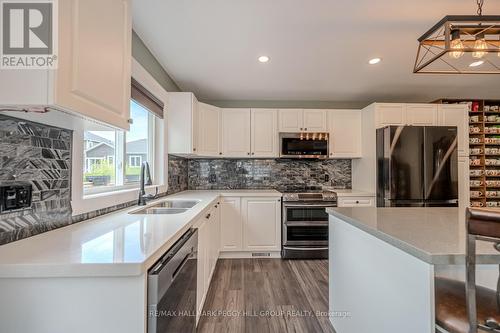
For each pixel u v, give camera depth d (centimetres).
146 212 208
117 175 215
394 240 112
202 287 204
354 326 154
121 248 101
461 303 106
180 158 366
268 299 230
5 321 87
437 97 405
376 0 177
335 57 264
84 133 164
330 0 176
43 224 124
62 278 87
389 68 293
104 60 112
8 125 106
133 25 205
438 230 126
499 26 154
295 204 341
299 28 211
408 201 314
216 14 191
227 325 192
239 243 341
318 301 228
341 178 418
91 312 88
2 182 104
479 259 94
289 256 337
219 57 263
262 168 412
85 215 154
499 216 76
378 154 342
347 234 165
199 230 190
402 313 109
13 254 94
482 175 386
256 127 381
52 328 87
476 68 292
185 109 303
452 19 147
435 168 316
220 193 340
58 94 84
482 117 388
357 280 151
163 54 257
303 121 384
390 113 352
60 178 135
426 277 95
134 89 210
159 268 97
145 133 272
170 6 181
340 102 422
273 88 360
